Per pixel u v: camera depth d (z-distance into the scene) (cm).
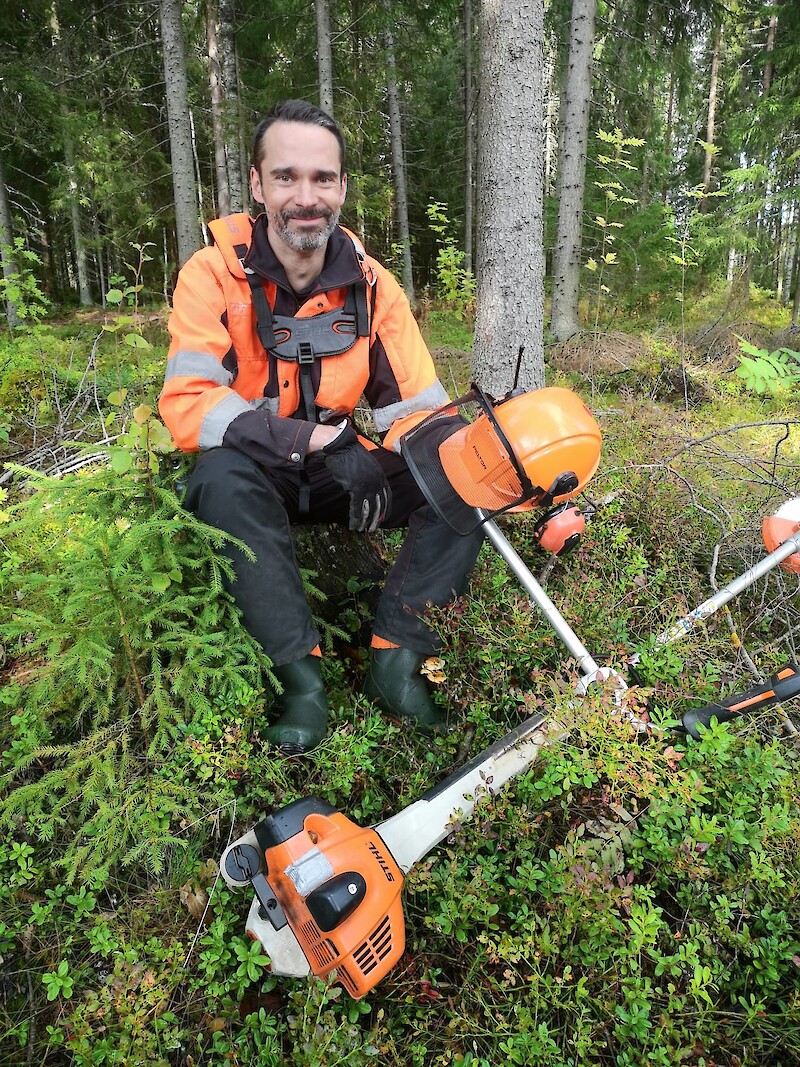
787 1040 128
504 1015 133
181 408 182
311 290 196
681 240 879
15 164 1212
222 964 139
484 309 442
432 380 214
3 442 354
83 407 388
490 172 419
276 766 167
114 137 1180
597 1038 131
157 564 182
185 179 958
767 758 157
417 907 151
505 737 168
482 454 168
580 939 143
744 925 138
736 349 661
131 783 164
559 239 830
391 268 1188
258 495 178
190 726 171
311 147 175
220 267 187
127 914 154
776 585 248
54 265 1672
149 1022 134
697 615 195
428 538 197
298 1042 124
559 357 655
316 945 128
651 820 154
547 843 163
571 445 162
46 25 1145
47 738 178
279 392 197
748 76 1648
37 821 163
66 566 179
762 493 302
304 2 1044
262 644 183
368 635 244
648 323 874
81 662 162
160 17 925
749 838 146
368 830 145
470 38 1309
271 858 138
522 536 257
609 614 213
